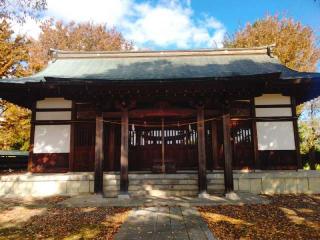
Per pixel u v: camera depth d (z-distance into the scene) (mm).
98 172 10828
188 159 14297
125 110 10836
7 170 19547
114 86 10117
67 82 10000
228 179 10273
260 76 9633
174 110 10992
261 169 12938
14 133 19703
